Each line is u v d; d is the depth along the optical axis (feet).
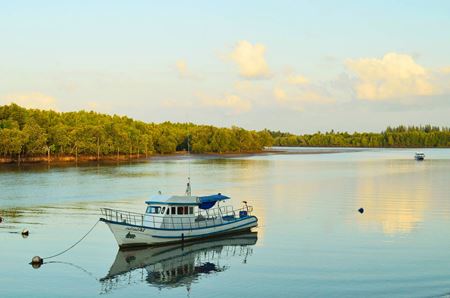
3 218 259.60
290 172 599.16
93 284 155.22
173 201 204.95
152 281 158.10
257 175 553.23
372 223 247.50
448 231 227.40
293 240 210.59
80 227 236.84
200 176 534.78
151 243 198.49
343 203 319.68
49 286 152.97
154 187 414.41
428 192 378.94
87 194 361.30
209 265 174.40
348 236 217.77
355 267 169.27
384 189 402.93
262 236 218.38
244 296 143.23
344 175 550.77
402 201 328.08
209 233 212.02
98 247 199.31
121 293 147.33
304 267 170.19
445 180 481.46
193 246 200.95
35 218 260.42
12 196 347.15
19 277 161.17
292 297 141.28
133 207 299.58
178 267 172.45
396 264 172.24
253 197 353.51
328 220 256.73
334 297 140.26
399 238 213.25
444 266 169.58
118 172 579.48
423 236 216.95
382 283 151.74
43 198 337.93
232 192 384.47
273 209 295.07
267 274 163.02
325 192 383.86
